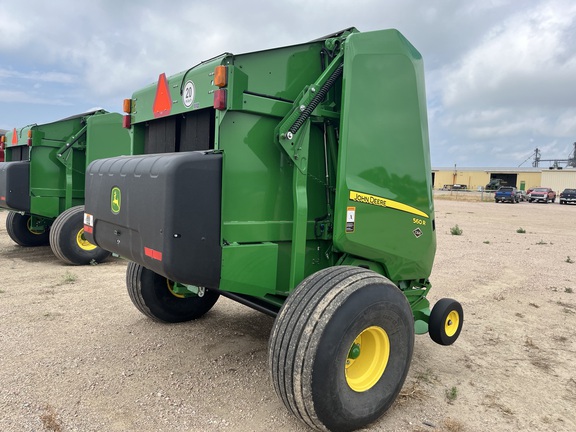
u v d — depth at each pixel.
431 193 4.25
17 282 6.84
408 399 3.63
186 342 4.59
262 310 3.81
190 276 2.98
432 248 4.31
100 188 3.75
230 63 3.14
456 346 4.92
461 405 3.60
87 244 8.37
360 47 3.56
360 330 2.97
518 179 71.06
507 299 6.92
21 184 8.34
